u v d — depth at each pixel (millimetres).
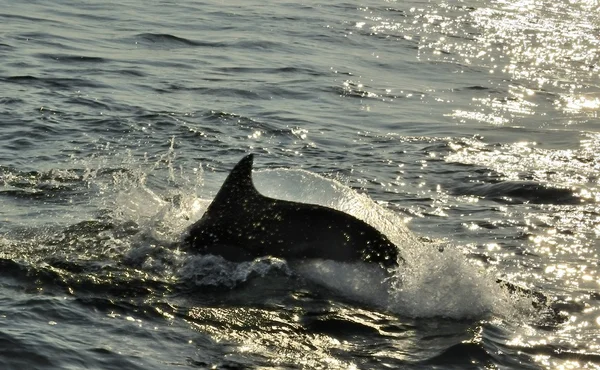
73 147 28188
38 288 17641
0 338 15320
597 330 17578
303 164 28609
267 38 48562
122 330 16234
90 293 17609
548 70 47188
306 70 42531
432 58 48219
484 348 16453
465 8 63469
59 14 49312
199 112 33656
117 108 33031
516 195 26312
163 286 18188
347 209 20234
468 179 27844
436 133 33844
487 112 37969
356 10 59625
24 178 24703
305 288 18375
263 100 36719
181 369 14969
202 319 16984
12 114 30984
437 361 15953
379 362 15812
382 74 43719
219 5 56438
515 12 63125
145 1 55562
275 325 16953
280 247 19062
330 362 15719
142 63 40812
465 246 21875
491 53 50406
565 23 60156
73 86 35688
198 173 26719
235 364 15336
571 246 22234
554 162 30438
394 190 26484
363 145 31406
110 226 21000
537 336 17156
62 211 22125
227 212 19609
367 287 18406
